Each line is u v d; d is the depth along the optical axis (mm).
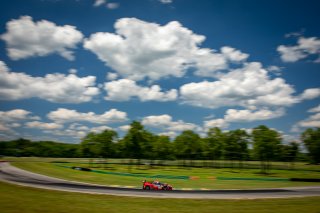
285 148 90625
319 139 75312
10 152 174000
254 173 71125
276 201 22188
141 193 27500
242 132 87688
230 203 20859
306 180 48406
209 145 91812
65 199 20000
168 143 99188
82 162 114062
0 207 15180
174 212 16734
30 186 30156
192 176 57969
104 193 26625
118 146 85375
